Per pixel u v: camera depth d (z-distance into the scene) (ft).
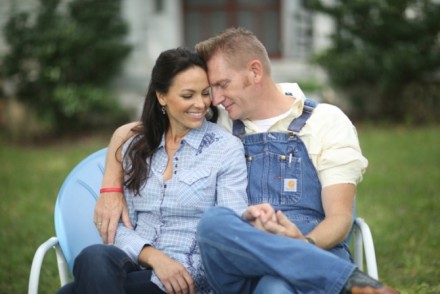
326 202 11.10
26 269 17.83
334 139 11.34
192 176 11.35
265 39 45.39
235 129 11.91
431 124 37.14
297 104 11.57
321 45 41.88
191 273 11.07
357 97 39.06
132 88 41.50
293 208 11.39
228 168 11.34
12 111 40.52
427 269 16.72
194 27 45.32
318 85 39.40
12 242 20.10
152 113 11.66
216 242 10.00
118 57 38.68
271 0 45.09
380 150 30.17
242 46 11.25
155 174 11.58
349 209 10.99
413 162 27.55
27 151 35.42
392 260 17.44
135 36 41.27
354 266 9.54
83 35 37.37
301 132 11.48
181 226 11.41
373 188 23.89
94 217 11.64
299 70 41.83
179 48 11.32
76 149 35.01
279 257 9.71
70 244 11.58
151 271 10.93
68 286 10.51
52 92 38.17
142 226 11.69
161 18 42.22
